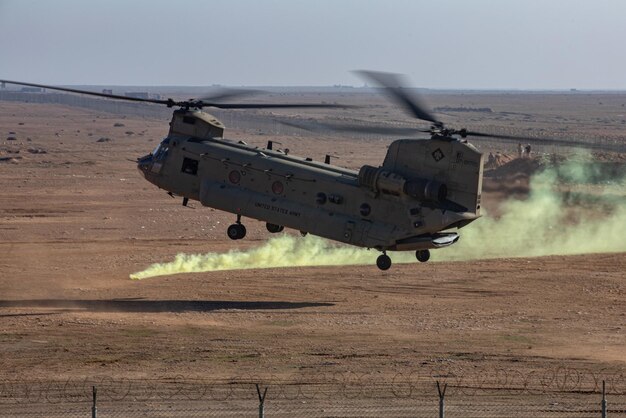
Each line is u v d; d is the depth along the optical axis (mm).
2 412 59594
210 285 106750
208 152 104000
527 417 58188
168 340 80500
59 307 94562
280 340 80625
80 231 153875
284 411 59750
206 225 162250
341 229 98312
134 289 104500
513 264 119625
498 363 72688
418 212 95438
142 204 188750
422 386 66000
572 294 100750
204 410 59938
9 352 76125
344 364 72500
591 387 65625
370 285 106375
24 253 129625
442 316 90375
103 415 58781
